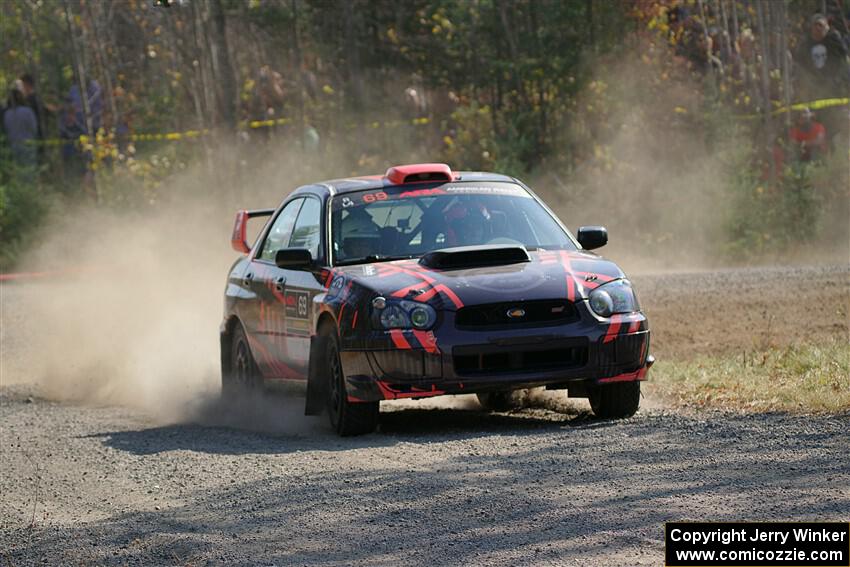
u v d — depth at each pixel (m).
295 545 18.09
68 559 18.58
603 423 26.61
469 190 31.00
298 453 25.34
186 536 19.06
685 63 74.19
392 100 81.31
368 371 26.50
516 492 20.08
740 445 22.67
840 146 66.31
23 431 32.91
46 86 95.75
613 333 26.52
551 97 76.38
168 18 93.62
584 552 16.56
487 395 32.28
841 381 28.03
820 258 62.47
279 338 31.41
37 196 78.25
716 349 38.59
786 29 70.06
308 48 86.19
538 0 77.06
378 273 27.69
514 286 26.53
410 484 21.16
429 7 81.31
